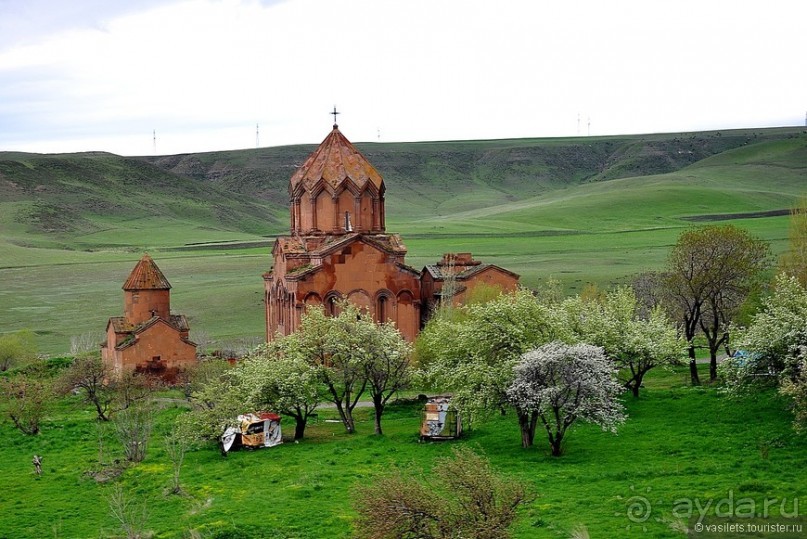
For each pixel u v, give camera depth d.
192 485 58.19
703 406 66.31
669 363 76.44
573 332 69.06
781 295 63.97
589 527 43.56
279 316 93.00
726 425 60.75
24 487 60.44
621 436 61.06
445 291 86.56
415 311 90.19
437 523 36.91
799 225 91.81
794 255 89.94
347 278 88.31
